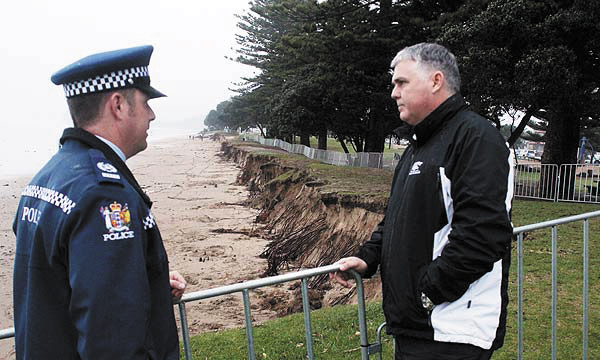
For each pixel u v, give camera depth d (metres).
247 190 32.09
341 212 13.87
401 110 2.22
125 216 1.48
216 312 9.92
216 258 15.02
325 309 6.28
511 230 1.93
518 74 12.88
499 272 2.08
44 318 1.48
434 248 2.03
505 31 12.74
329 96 24.14
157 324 1.63
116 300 1.39
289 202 20.39
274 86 37.56
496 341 2.07
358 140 29.59
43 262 1.49
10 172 50.22
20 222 1.59
